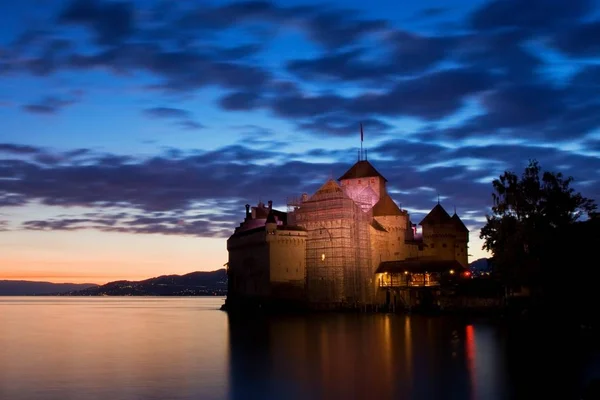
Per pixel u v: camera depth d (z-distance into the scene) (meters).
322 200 157.38
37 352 88.75
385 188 184.12
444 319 126.25
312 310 155.50
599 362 70.38
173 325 139.75
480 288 138.50
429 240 179.75
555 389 57.75
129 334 117.50
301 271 158.62
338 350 81.75
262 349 84.88
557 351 78.19
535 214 108.31
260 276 160.12
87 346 96.00
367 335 97.88
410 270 154.38
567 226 101.00
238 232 186.00
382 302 158.75
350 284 153.12
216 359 77.75
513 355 75.31
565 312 98.00
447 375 64.12
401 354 77.38
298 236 158.25
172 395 57.50
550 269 99.12
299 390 58.62
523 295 122.50
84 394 58.44
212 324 136.38
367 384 60.56
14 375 68.56
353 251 154.25
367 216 162.38
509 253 105.69
